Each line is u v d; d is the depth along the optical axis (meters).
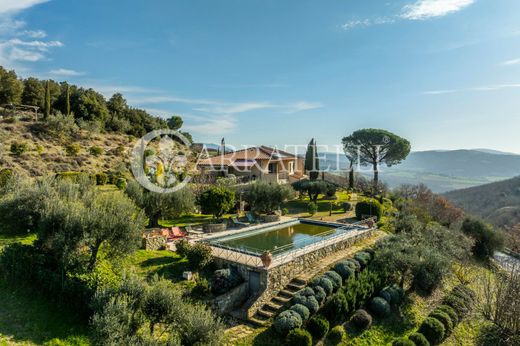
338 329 15.16
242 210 33.12
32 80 62.53
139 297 11.20
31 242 17.19
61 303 12.42
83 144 51.75
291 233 26.55
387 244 22.55
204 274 17.27
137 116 78.62
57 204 15.38
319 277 18.27
